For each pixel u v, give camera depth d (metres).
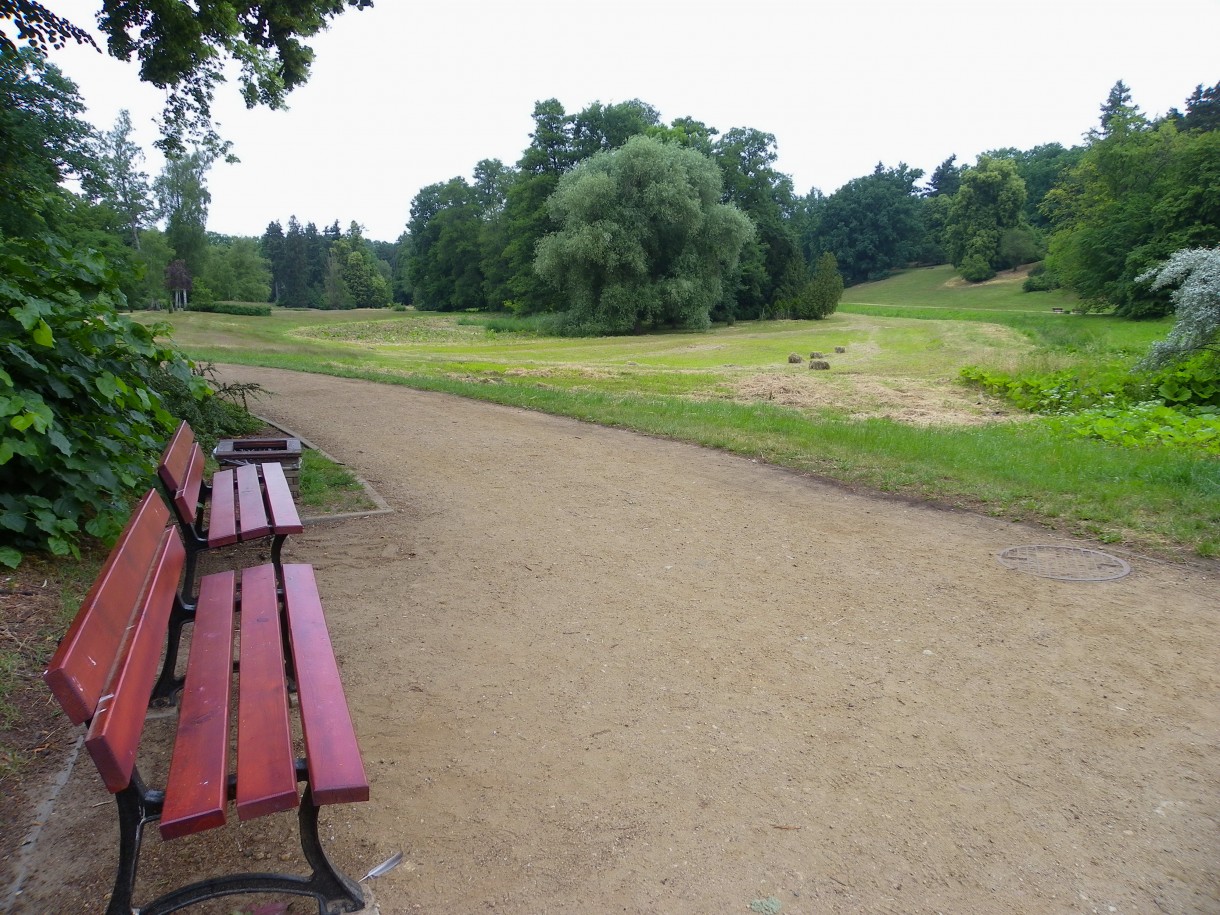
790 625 4.44
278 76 13.42
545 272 53.66
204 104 13.54
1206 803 2.89
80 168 26.95
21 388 4.54
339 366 21.62
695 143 68.25
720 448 9.32
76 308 4.95
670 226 51.97
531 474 8.09
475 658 4.07
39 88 23.44
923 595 4.85
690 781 3.05
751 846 2.69
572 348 39.19
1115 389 15.37
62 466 4.74
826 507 6.83
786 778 3.06
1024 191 111.19
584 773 3.11
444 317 72.31
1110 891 2.47
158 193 83.19
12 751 3.12
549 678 3.87
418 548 5.77
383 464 8.51
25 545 4.58
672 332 53.53
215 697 2.58
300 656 2.88
